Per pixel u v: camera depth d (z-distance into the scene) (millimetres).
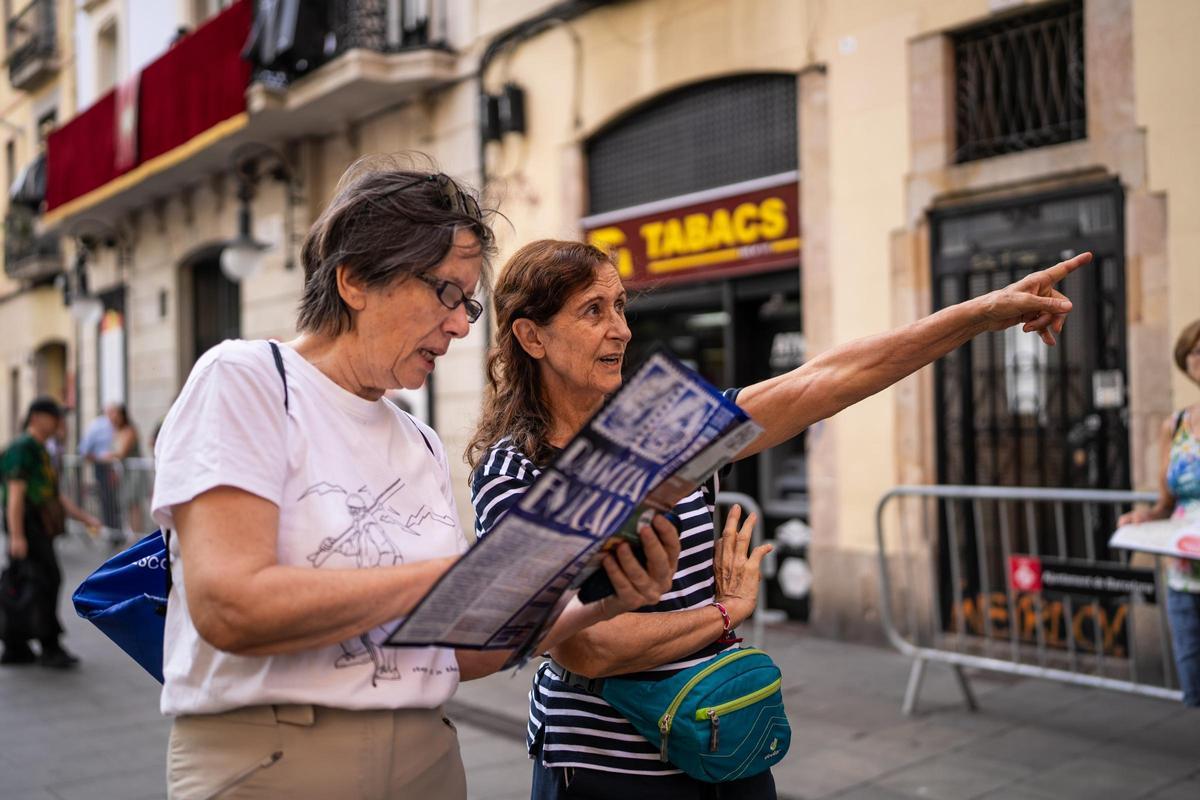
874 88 6043
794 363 6898
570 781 1837
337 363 1522
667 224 7309
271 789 1409
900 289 5945
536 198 8195
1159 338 4934
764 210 6691
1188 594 3768
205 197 12523
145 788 4082
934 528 5824
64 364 18500
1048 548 5484
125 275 14797
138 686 5703
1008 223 5570
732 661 1803
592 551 1361
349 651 1454
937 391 5910
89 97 15648
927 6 5785
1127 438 5141
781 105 6680
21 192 14914
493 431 1932
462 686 5457
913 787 3850
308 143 10523
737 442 1348
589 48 7738
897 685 5258
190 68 10805
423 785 1543
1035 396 5555
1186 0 4805
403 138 9406
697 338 7602
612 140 7773
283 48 9125
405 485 1559
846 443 6238
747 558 1882
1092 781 3863
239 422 1367
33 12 17422
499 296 1903
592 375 1842
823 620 6355
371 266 1450
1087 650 5234
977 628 5719
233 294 13266
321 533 1419
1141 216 4984
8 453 6113
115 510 11289
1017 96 5629
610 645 1695
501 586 1320
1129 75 5008
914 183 5867
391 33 9289
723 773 1756
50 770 4293
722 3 6844
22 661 6270
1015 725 4562
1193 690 3787
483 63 8516
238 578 1288
